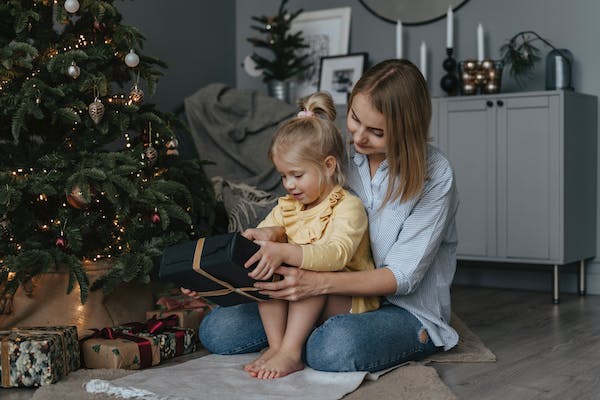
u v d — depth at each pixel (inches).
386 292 70.5
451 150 128.6
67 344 71.7
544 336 90.9
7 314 86.2
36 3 87.3
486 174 125.6
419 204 72.3
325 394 62.2
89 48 86.7
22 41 83.1
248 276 65.0
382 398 62.3
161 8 148.5
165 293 98.7
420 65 145.3
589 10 129.3
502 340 88.5
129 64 87.7
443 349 79.9
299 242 72.0
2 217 83.9
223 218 120.4
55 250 81.1
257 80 166.1
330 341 67.9
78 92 85.4
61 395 64.2
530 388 67.1
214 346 76.9
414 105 69.5
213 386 64.7
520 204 122.7
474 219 126.8
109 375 70.7
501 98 123.6
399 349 71.4
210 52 161.8
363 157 76.6
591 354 80.8
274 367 67.4
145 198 84.4
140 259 82.8
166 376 68.1
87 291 79.3
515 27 136.2
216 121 131.3
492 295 127.0
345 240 68.5
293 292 66.3
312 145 70.1
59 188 82.1
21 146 88.4
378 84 68.4
